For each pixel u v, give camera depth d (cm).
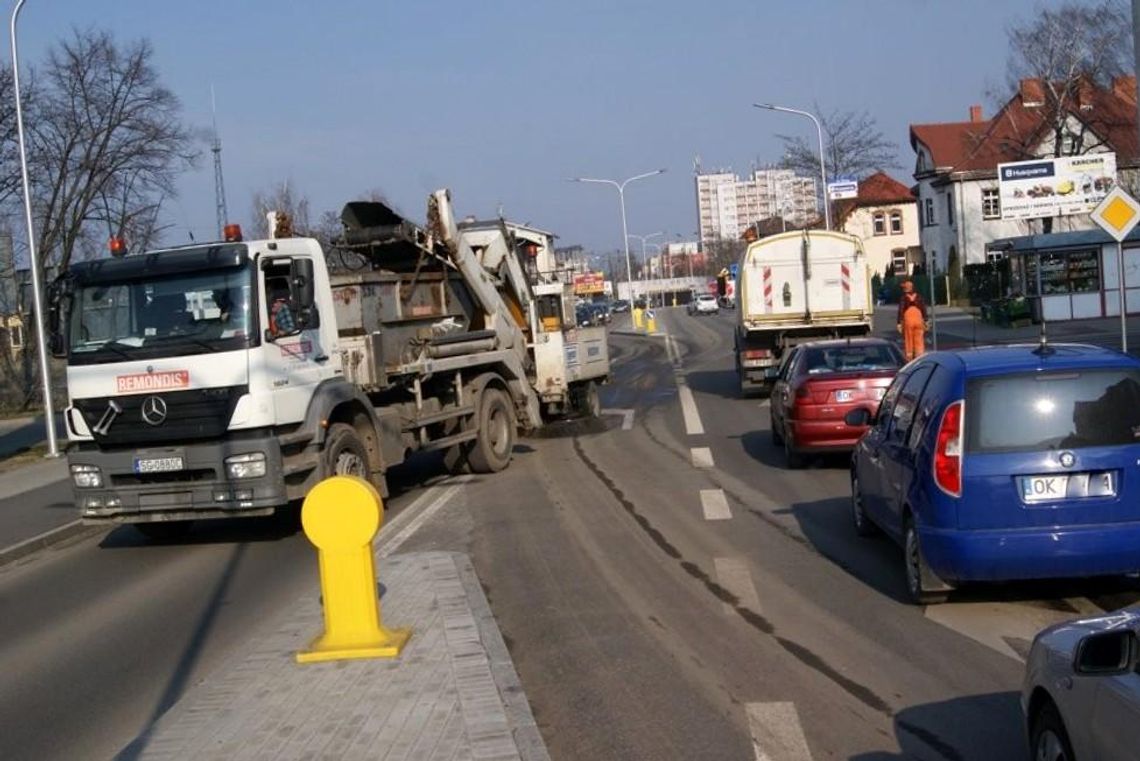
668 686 704
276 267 1256
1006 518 798
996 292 4575
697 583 964
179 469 1208
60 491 1866
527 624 860
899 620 827
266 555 1234
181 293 1221
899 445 923
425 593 942
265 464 1202
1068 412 806
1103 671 413
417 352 1575
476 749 589
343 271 1508
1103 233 4047
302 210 4456
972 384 821
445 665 739
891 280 6919
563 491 1499
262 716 663
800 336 2647
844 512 1254
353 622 785
